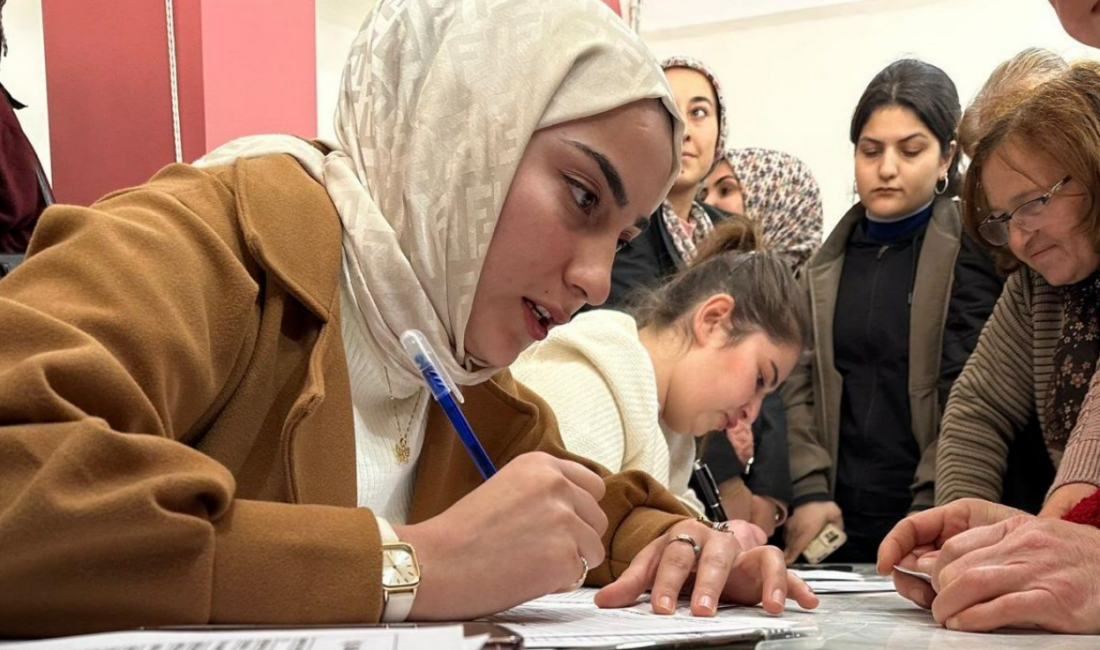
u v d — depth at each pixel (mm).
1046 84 1492
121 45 1712
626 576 918
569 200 846
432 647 483
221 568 570
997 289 1972
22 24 1846
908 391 2031
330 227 829
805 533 2047
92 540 529
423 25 878
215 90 1684
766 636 686
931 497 1963
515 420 1062
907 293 2057
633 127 848
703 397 1609
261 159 847
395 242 835
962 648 690
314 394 731
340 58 2182
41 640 516
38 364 544
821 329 2137
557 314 871
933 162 2047
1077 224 1449
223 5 1693
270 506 614
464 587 640
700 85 2352
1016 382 1739
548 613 792
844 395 2111
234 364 736
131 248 656
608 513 1087
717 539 971
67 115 1763
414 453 974
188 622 562
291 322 799
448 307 866
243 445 759
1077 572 823
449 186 841
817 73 2811
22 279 620
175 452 577
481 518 666
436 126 847
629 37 879
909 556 1061
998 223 1550
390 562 622
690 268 1774
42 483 517
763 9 2857
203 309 681
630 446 1413
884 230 2113
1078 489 1264
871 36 2736
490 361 902
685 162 2301
